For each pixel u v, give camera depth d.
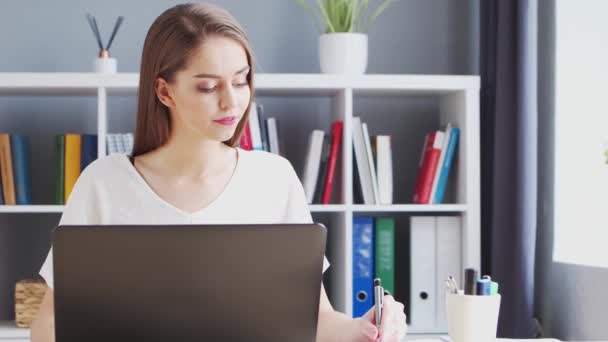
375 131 3.33
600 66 2.84
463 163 2.96
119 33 3.26
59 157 2.97
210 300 1.20
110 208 1.62
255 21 3.30
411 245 2.97
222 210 1.63
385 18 3.35
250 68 1.53
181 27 1.48
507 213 2.79
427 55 3.35
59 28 3.25
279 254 1.22
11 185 2.96
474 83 2.94
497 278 2.82
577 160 2.84
